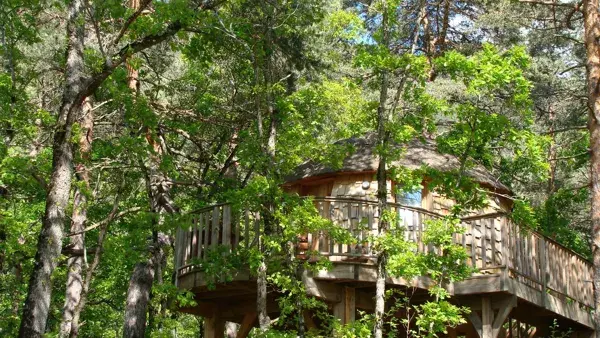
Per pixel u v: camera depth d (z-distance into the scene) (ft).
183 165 69.26
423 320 39.86
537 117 91.45
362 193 55.31
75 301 62.44
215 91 65.67
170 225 48.32
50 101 62.85
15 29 53.83
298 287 43.21
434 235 41.11
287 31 52.90
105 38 61.82
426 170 44.01
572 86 89.51
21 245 50.90
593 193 50.78
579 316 56.65
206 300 55.52
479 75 40.96
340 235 43.04
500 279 46.70
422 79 43.06
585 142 66.44
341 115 51.85
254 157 47.67
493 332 47.60
